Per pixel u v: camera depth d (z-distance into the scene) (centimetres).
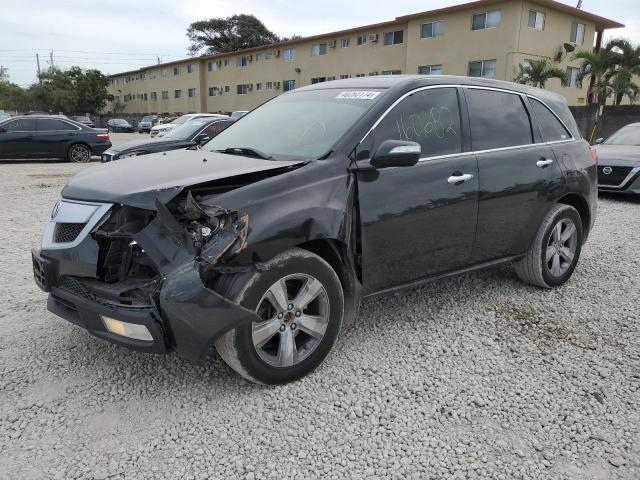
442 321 415
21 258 571
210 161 346
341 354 360
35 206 884
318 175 319
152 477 247
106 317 286
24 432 276
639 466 259
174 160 358
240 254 281
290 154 349
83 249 295
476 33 2827
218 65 5025
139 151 946
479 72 2858
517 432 284
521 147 440
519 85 470
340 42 3688
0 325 397
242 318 282
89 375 329
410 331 396
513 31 2680
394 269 362
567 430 285
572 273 524
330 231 311
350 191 329
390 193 346
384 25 3312
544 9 2777
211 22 6531
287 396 310
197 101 5347
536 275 470
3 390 312
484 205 404
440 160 378
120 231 290
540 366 350
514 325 411
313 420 290
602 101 2755
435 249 381
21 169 1498
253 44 6706
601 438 279
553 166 460
